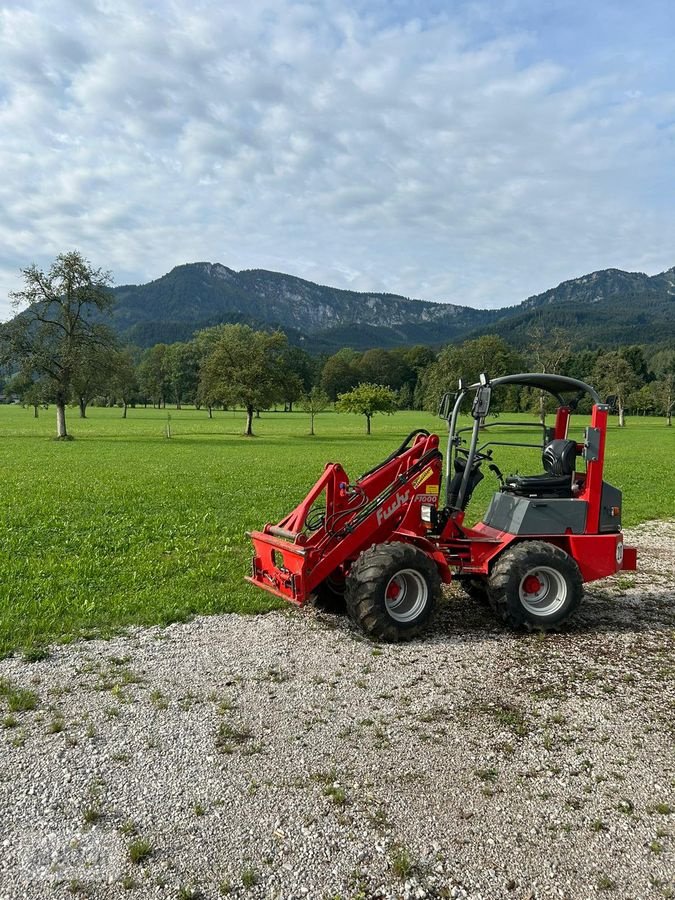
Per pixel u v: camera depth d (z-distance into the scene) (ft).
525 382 23.36
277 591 22.65
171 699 16.90
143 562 30.58
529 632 22.68
